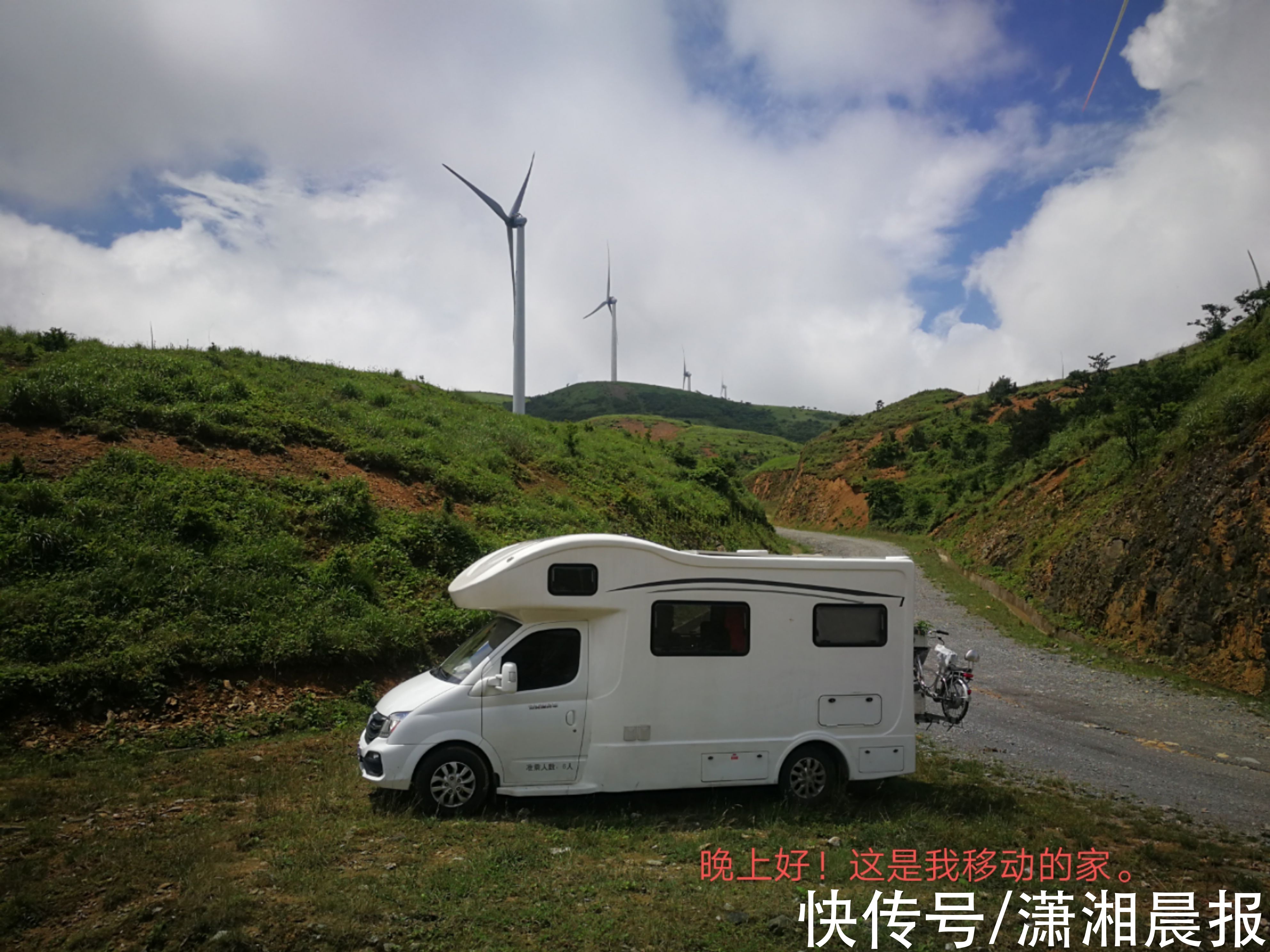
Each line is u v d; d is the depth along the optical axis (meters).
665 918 5.13
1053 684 17.34
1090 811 8.92
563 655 7.90
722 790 8.72
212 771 8.34
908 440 65.69
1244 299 33.22
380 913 4.89
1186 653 18.45
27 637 9.83
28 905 4.82
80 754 8.79
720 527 30.59
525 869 5.89
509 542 17.44
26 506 11.95
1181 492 21.39
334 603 12.77
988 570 33.88
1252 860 7.53
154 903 4.95
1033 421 44.47
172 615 11.16
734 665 8.23
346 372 28.52
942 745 11.96
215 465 15.69
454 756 7.41
